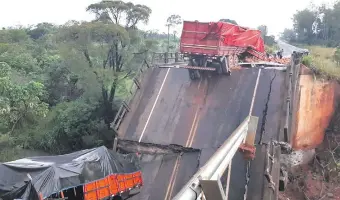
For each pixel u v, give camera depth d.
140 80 20.59
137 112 19.53
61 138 27.98
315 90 18.34
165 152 17.89
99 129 26.39
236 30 19.75
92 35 26.19
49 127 28.55
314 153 18.89
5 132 26.83
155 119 18.97
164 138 18.11
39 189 13.77
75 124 27.23
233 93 18.56
